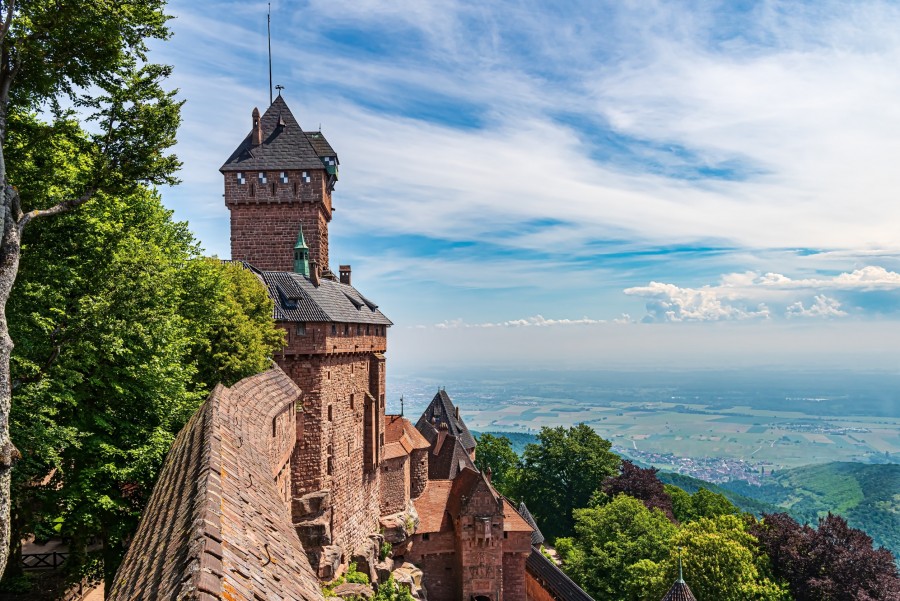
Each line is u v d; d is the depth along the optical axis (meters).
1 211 16.83
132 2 21.11
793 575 63.09
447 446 83.56
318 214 61.22
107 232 25.80
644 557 73.44
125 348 25.59
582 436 108.00
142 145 23.06
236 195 60.72
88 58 21.06
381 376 59.72
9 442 16.94
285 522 12.35
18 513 25.75
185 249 37.94
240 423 18.72
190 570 7.37
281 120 63.00
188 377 29.98
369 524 55.06
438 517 62.34
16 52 18.56
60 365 23.75
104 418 26.53
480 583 58.75
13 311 22.53
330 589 43.06
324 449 46.00
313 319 44.94
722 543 58.34
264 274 48.41
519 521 61.59
